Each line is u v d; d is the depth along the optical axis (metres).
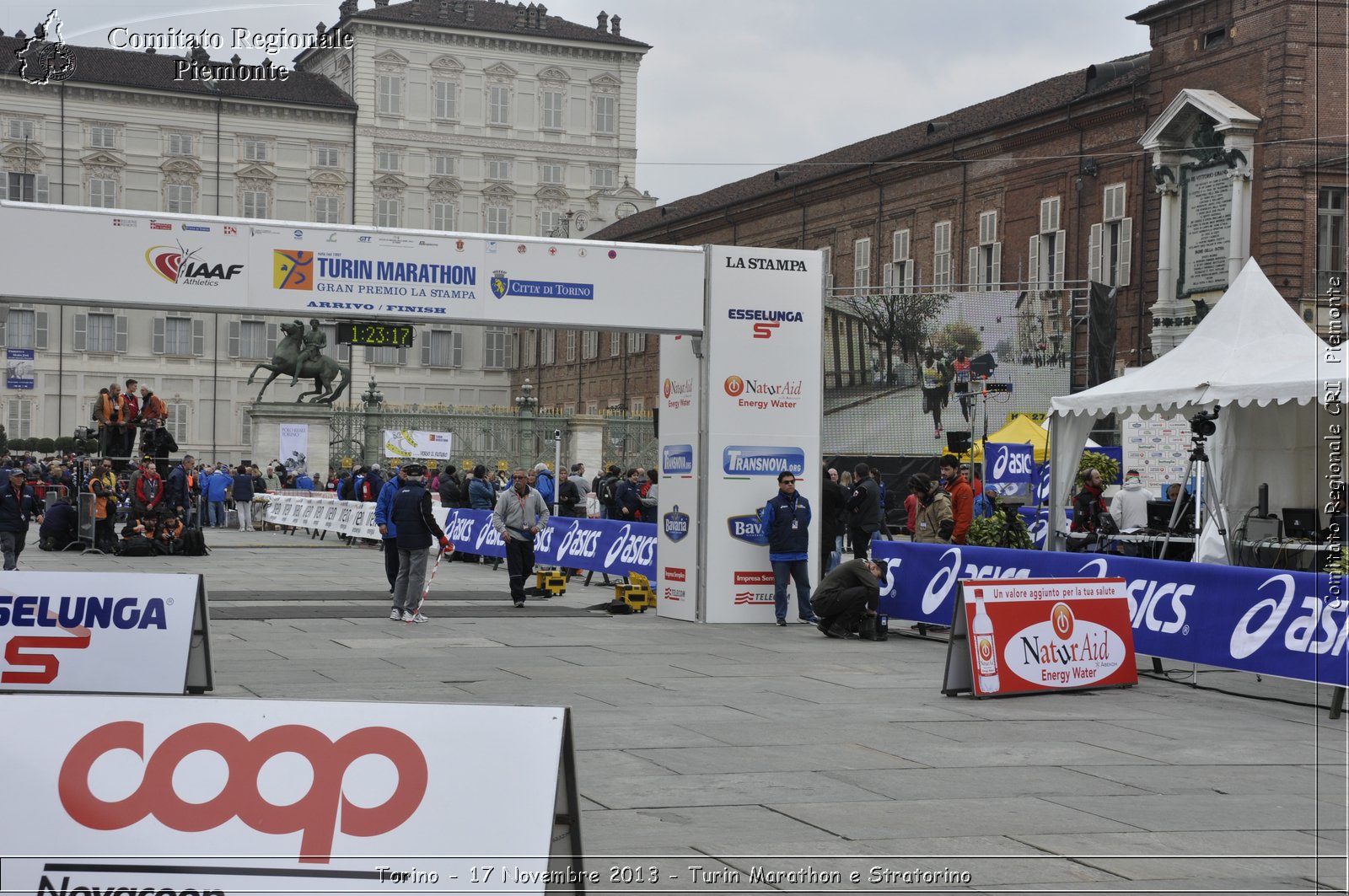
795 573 17.77
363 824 4.95
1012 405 41.22
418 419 53.06
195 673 11.27
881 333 43.12
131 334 79.25
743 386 18.09
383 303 16.92
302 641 15.24
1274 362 17.92
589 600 21.05
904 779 8.84
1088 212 44.62
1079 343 41.50
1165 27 40.53
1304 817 8.08
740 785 8.54
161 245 16.25
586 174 88.06
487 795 4.96
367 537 34.41
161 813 4.98
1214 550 17.67
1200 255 38.91
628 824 7.52
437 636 16.05
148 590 11.05
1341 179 36.38
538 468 29.61
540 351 86.25
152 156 80.06
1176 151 39.78
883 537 28.73
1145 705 12.27
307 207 82.88
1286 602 12.31
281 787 4.99
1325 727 11.25
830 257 61.03
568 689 12.19
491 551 27.91
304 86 83.81
